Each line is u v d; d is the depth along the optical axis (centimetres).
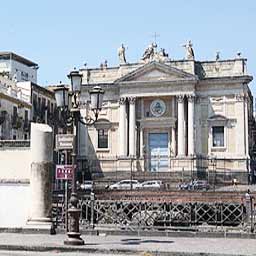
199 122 5934
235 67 5925
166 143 6012
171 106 6028
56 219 1977
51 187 1905
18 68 7888
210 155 5825
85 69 6356
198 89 5991
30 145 1927
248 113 6131
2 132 5731
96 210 2222
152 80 5981
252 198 2136
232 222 2209
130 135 6038
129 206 2291
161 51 6100
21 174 1931
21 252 1468
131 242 1633
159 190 3453
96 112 1700
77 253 1443
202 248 1482
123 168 5925
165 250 1433
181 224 2231
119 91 6134
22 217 1905
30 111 6350
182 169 5594
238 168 5712
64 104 1652
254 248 1495
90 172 5997
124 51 6278
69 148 1625
